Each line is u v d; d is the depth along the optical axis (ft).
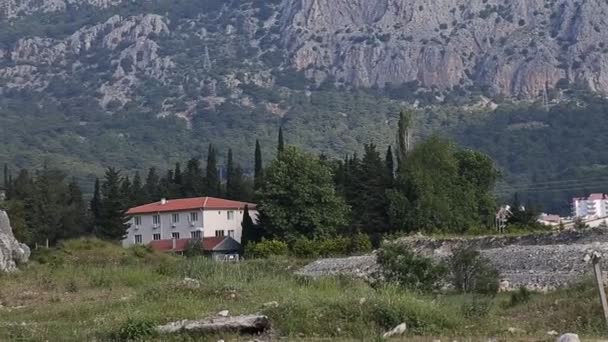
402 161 372.79
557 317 109.40
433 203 334.85
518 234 237.86
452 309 110.22
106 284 167.02
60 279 172.76
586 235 221.66
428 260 156.76
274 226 343.67
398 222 339.36
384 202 351.87
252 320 98.68
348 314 100.78
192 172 504.43
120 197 423.64
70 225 426.10
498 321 108.27
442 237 253.24
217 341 94.17
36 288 163.53
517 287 186.19
